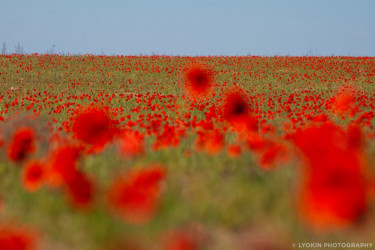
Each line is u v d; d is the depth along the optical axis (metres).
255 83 29.47
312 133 5.16
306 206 4.41
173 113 17.70
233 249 4.36
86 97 23.31
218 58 41.00
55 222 5.31
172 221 4.88
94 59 39.09
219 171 6.51
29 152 7.61
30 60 37.28
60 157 5.47
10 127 10.25
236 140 8.82
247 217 5.00
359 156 5.37
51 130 11.56
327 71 34.19
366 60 39.47
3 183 6.82
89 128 8.22
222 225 4.94
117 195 4.94
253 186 5.69
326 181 4.10
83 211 5.22
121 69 34.62
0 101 21.84
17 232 4.76
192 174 6.55
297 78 30.97
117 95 24.73
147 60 39.38
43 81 29.98
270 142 7.12
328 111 16.88
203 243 4.47
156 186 5.20
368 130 10.52
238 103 10.23
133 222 4.79
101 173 6.58
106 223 4.88
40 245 4.82
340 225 4.32
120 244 4.42
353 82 29.05
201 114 17.16
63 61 37.56
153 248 4.38
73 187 5.19
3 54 39.31
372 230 4.39
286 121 12.92
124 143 7.46
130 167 6.79
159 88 27.23
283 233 4.50
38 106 19.81
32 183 5.84
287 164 6.23
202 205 5.19
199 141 7.80
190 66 34.69
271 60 39.88
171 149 7.90
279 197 5.24
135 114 17.70
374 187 4.66
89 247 4.66
